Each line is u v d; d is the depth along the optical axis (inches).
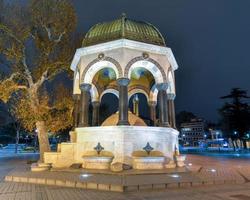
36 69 821.9
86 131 610.9
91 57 653.3
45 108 814.5
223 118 2578.7
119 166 517.3
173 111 707.4
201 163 857.5
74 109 801.6
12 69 807.1
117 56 614.2
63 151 615.8
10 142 3260.3
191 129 4461.1
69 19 840.9
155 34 677.3
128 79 601.9
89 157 570.6
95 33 680.4
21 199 332.5
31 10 807.1
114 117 690.2
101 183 401.7
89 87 663.8
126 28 639.8
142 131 578.2
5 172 663.1
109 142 577.9
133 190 383.6
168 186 406.6
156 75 658.2
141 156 551.2
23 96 818.2
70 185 425.7
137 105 863.1
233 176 504.1
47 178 461.4
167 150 605.0
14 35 785.6
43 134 800.3
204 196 345.4
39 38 821.2
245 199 328.8
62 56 845.2
